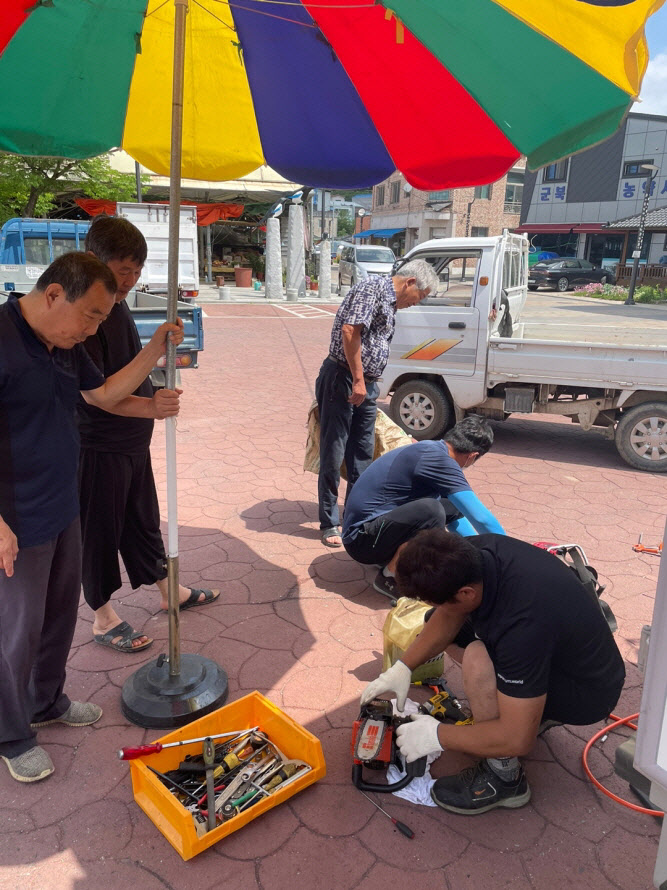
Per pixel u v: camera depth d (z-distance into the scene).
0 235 11.12
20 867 2.13
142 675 2.95
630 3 1.70
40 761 2.49
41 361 2.26
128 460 3.02
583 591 2.30
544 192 37.69
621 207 35.00
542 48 2.05
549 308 10.55
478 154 2.87
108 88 3.01
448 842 2.27
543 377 6.29
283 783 2.42
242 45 2.94
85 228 11.21
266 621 3.58
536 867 2.19
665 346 5.84
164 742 2.43
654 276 29.56
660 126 32.81
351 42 2.66
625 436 6.24
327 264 23.69
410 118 2.90
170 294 2.56
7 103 2.85
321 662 3.23
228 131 3.37
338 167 3.45
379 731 2.56
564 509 5.26
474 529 3.59
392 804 2.43
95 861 2.16
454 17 2.12
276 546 4.47
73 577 2.58
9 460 2.26
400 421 7.11
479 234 38.62
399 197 41.41
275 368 11.18
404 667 2.63
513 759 2.40
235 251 32.53
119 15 2.66
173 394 2.64
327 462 4.39
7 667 2.39
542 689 2.20
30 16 2.49
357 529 3.68
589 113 2.18
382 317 4.25
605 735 2.82
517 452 6.91
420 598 2.26
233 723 2.66
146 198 20.95
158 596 3.84
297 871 2.14
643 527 4.92
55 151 3.12
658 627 1.74
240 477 5.80
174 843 2.19
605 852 2.26
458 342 6.55
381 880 2.12
